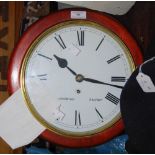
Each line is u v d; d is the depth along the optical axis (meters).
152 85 0.69
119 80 0.79
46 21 0.79
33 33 0.78
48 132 0.77
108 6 0.82
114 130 0.78
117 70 0.79
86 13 0.80
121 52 0.80
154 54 0.75
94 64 0.79
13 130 0.77
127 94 0.71
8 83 0.77
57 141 0.77
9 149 0.84
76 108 0.78
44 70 0.78
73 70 0.79
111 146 0.84
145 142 0.69
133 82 0.71
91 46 0.79
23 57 0.78
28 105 0.77
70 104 0.78
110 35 0.80
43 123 0.77
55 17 0.79
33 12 0.88
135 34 0.94
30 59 0.78
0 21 0.85
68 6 0.90
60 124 0.77
